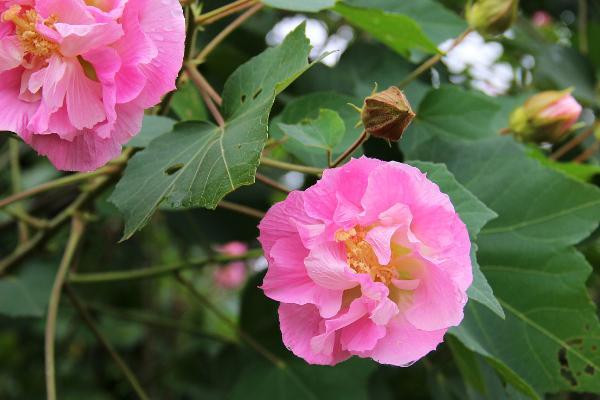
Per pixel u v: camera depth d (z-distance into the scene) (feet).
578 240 1.71
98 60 1.46
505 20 1.93
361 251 1.47
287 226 1.46
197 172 1.45
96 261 2.84
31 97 1.49
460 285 1.42
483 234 1.76
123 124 1.50
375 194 1.43
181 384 3.28
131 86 1.47
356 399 2.04
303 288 1.47
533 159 1.78
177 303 3.83
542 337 1.71
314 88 2.13
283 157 2.45
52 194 2.45
